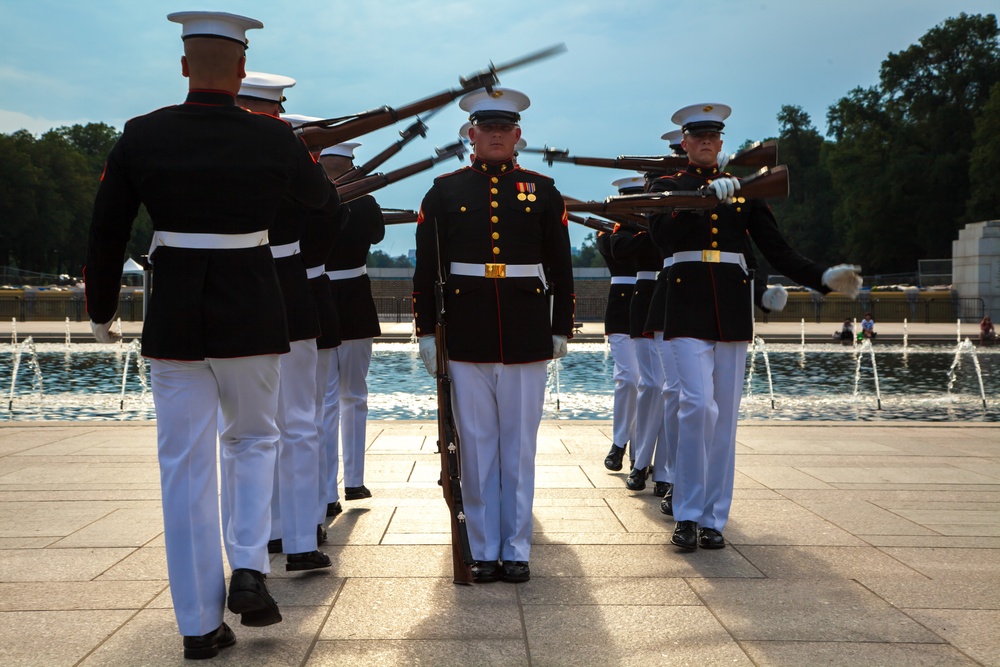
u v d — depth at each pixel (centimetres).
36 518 544
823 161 8100
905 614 384
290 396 458
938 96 6178
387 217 708
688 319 517
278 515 505
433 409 1271
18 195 7225
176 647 348
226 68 346
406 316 4934
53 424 938
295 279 464
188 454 341
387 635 361
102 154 9769
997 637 357
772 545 497
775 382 1697
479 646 349
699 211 525
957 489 641
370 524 547
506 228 458
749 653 341
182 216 338
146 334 342
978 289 4216
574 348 2603
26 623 372
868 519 554
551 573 448
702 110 538
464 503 455
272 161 346
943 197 5988
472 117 463
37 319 4725
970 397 1438
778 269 514
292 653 342
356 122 441
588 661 334
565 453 809
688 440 502
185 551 337
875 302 4453
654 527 544
